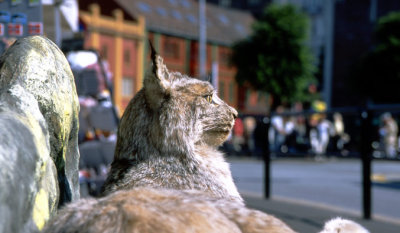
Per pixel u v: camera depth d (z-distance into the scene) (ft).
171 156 7.61
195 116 8.25
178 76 8.63
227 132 9.16
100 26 123.95
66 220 4.20
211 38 161.07
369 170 22.29
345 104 164.14
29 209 4.93
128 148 7.76
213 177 7.80
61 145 7.21
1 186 4.35
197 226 4.02
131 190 4.58
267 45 133.28
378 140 26.27
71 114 7.53
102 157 19.85
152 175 7.39
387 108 21.85
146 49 138.41
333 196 31.91
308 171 49.39
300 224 19.94
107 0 137.69
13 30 11.75
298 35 134.10
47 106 6.75
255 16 192.75
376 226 20.38
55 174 6.29
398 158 22.16
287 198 29.17
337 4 166.09
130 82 133.39
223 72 167.02
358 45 162.81
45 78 6.73
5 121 5.00
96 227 3.96
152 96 7.68
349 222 5.08
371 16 160.97
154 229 3.90
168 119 7.68
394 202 30.09
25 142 5.05
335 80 166.20
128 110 8.01
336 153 28.99
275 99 136.56
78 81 21.97
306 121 53.26
